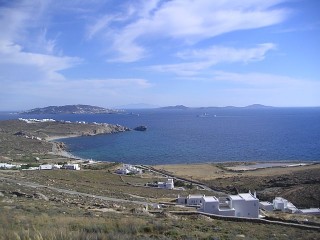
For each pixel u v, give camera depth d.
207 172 107.88
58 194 49.66
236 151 158.38
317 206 62.84
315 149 160.00
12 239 12.08
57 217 23.33
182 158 142.38
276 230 29.78
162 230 20.42
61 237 12.02
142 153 156.62
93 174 95.50
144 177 98.06
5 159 124.44
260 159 136.88
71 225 18.73
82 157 147.88
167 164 128.75
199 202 56.03
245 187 80.94
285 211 56.53
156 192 72.00
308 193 69.12
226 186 83.75
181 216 36.56
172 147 173.38
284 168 108.75
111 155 152.50
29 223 18.56
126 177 96.69
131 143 191.38
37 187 55.50
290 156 142.62
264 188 79.19
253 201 46.09
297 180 82.31
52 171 93.56
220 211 45.34
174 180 93.12
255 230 28.59
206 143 186.62
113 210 36.69
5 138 181.50
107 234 13.80
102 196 55.84
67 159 135.12
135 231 19.11
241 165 121.25
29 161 124.69
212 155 148.50
